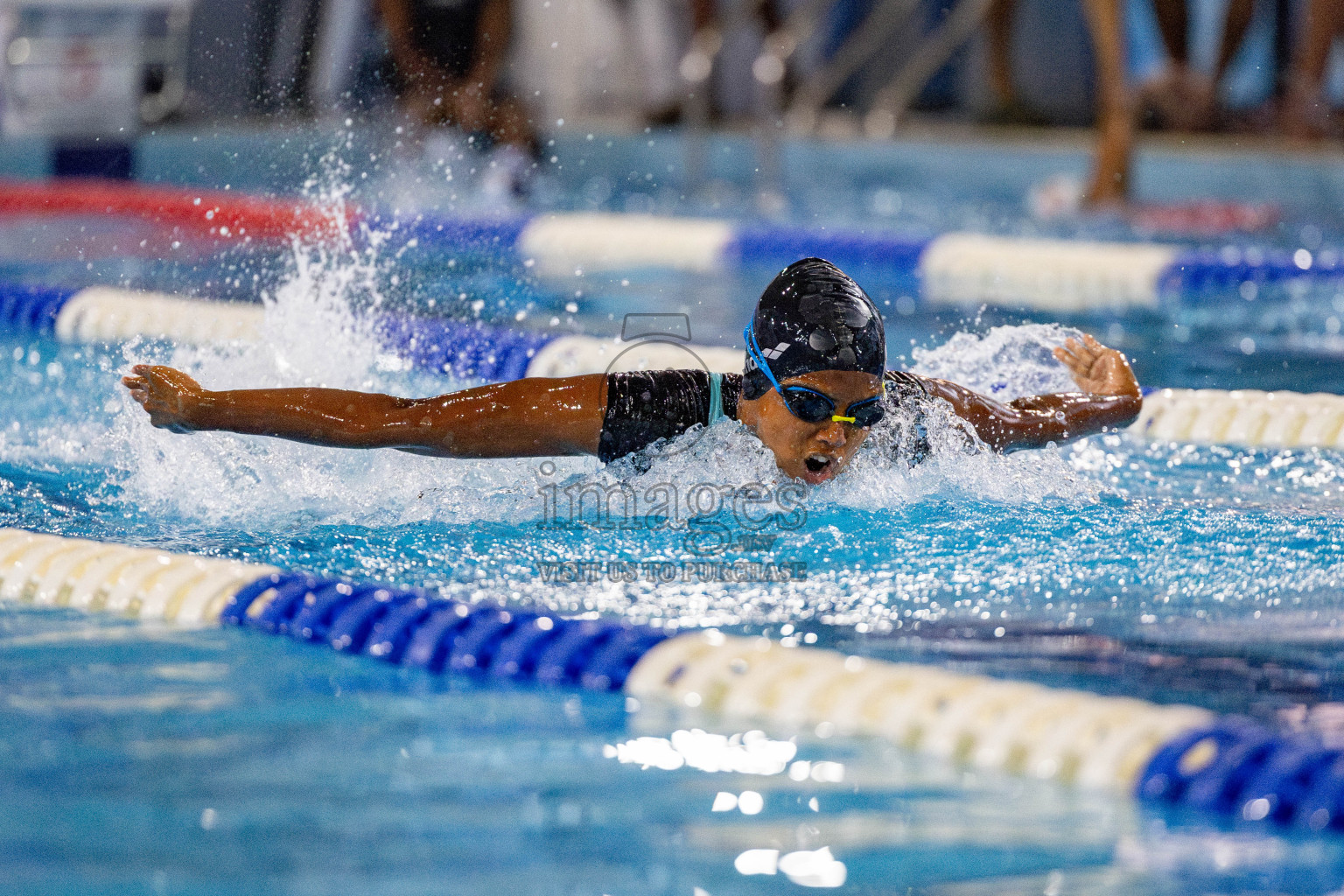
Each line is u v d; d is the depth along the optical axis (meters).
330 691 5.59
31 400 10.72
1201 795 4.68
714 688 5.54
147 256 17.11
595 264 18.86
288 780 4.72
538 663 5.82
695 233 20.14
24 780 4.68
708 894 4.02
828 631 6.14
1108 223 21.91
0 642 6.09
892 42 31.73
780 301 7.39
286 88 24.75
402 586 6.71
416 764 4.88
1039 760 4.95
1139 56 28.84
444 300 14.62
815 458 7.25
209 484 8.27
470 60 25.88
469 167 24.06
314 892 3.97
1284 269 17.64
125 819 4.41
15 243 18.25
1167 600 6.58
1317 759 4.79
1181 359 12.76
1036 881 4.13
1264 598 6.62
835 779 4.84
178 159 22.28
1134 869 4.21
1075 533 7.55
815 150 27.89
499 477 8.17
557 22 31.55
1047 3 29.98
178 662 5.88
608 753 5.01
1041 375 10.41
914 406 8.09
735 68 31.86
